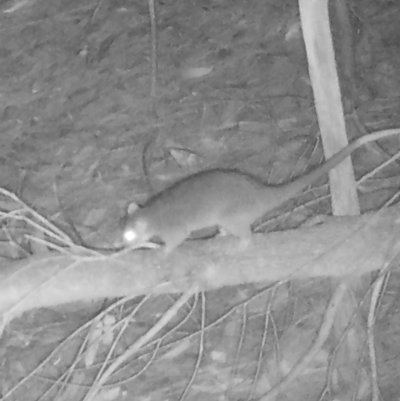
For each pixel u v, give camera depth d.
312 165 6.17
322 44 4.57
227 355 6.22
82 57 6.27
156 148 6.19
